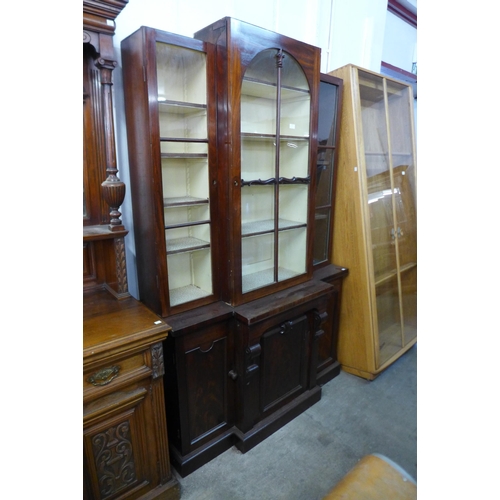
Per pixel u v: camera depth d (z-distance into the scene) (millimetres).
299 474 1472
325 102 1863
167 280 1377
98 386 1056
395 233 2266
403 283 2383
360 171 1929
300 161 1735
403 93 2348
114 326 1132
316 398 1901
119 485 1183
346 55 2443
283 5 1946
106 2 1133
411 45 3404
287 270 1809
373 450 1597
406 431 1708
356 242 1992
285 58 1491
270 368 1631
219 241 1490
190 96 1442
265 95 1521
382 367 2105
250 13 1801
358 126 1908
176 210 1574
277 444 1626
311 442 1637
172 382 1388
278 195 1613
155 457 1250
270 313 1486
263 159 1569
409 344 2412
